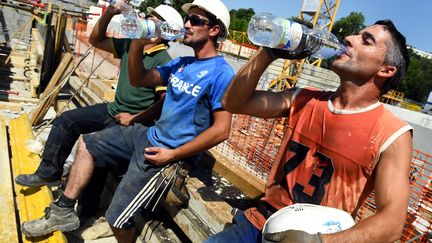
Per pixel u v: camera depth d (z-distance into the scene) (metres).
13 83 8.12
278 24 1.60
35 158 4.06
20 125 4.99
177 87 2.75
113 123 3.42
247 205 3.45
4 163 3.93
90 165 2.84
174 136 2.71
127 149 2.92
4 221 2.93
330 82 19.92
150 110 3.19
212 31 2.68
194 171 3.91
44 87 7.78
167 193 2.93
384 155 1.60
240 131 5.07
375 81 1.67
